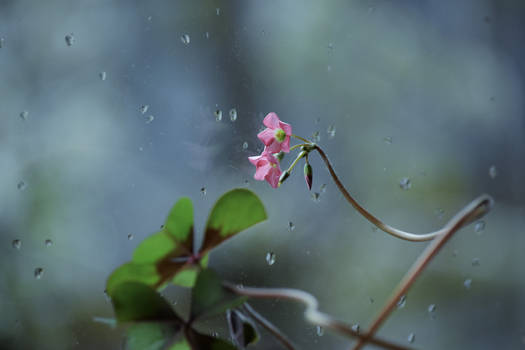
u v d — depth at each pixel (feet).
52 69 4.99
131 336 2.36
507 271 5.65
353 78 6.20
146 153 3.62
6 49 5.03
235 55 3.35
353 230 4.38
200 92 3.33
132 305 2.37
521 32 7.46
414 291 4.88
